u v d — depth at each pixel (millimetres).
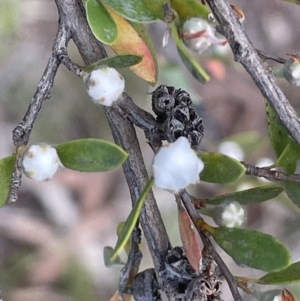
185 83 435
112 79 196
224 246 194
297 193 205
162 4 193
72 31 214
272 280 200
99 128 515
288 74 207
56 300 493
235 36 186
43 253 503
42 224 509
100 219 520
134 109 209
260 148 415
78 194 521
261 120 543
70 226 510
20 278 496
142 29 222
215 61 368
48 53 518
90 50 215
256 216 520
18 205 511
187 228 198
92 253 509
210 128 535
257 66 188
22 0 484
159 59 434
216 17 186
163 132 208
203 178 193
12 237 504
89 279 500
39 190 508
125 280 217
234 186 308
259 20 545
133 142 211
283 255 186
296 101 504
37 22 508
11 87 513
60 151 192
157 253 208
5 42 501
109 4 197
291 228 513
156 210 210
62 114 508
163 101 208
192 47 188
